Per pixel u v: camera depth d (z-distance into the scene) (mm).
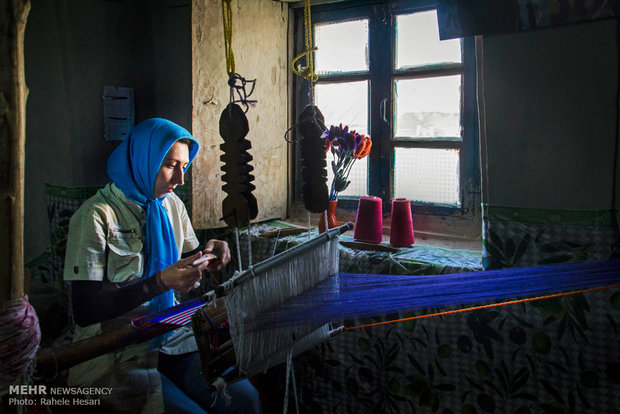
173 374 1653
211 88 2098
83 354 1272
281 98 2373
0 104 899
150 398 1505
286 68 2383
